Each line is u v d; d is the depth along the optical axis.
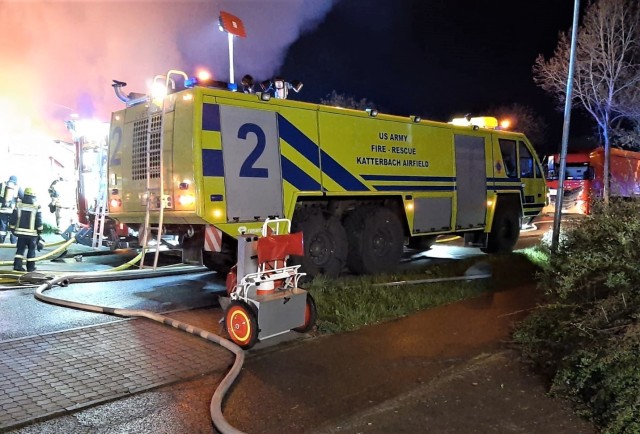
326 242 8.41
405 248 12.42
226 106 7.00
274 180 7.45
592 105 24.19
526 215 12.48
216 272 9.30
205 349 5.18
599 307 4.01
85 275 8.40
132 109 7.92
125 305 6.90
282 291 5.41
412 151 9.54
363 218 8.95
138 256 9.34
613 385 3.50
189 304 6.98
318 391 4.21
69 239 11.70
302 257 7.97
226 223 6.92
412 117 9.56
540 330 4.95
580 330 4.04
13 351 5.05
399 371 4.61
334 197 8.52
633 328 3.58
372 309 6.28
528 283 8.02
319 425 3.65
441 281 7.93
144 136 7.64
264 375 4.54
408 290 7.25
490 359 4.76
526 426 3.55
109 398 4.06
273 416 3.79
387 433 3.49
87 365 4.73
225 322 5.28
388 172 9.07
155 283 8.38
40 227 9.12
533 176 12.70
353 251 8.94
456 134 10.51
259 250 5.16
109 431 3.57
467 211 10.70
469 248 12.94
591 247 4.56
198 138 6.71
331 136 8.21
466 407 3.84
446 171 10.23
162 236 8.20
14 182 12.84
